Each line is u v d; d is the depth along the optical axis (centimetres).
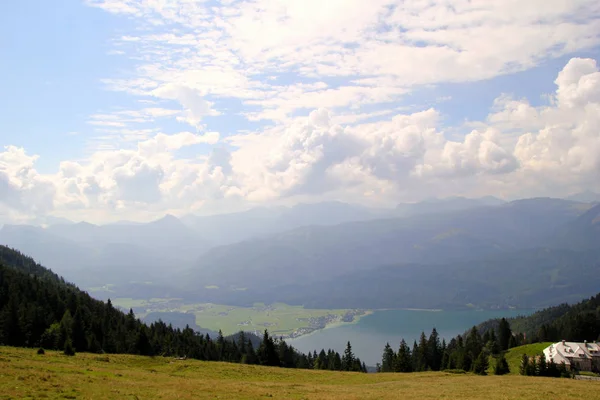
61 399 3403
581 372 11012
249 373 7969
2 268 15938
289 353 16650
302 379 7756
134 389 4250
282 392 5050
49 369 5191
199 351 14975
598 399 4991
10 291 13712
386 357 17812
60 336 10919
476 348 15775
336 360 15825
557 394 5384
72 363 6631
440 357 16812
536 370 9900
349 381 7725
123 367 7169
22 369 4762
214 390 4734
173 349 14150
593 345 12225
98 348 11431
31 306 12425
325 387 6150
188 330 17212
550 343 14650
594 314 18375
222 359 15750
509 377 8406
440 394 5347
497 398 4950
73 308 14438
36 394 3456
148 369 7469
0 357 5922
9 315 10888
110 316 15338
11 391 3478
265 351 13675
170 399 3825
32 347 10731
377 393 5378
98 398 3556
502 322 17212
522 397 5066
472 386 6462
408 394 5316
